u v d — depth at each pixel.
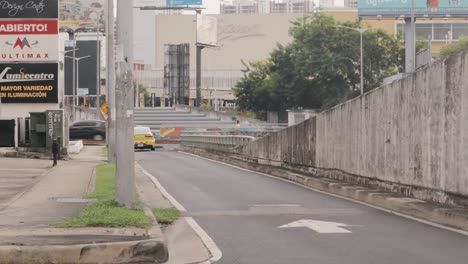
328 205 18.25
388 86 18.97
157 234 11.83
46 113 36.09
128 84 14.96
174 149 59.28
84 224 12.84
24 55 38.12
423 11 97.56
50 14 38.25
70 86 101.44
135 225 12.80
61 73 42.41
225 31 181.62
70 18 107.19
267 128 80.56
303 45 91.00
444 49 85.00
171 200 19.55
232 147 39.47
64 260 10.51
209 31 132.12
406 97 17.80
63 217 14.36
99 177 24.41
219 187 23.52
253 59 179.25
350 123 21.97
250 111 106.81
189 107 111.00
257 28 180.12
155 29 186.50
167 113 107.81
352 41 87.81
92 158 38.44
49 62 38.31
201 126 91.81
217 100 161.88
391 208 17.12
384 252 11.41
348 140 22.16
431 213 15.09
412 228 14.03
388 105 18.97
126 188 15.09
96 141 62.97
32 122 36.25
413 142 17.41
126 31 14.88
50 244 10.73
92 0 107.88
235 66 180.25
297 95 92.69
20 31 38.12
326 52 88.19
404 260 10.72
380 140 19.56
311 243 12.39
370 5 97.69
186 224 14.95
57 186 21.70
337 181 22.73
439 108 15.95
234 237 13.19
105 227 12.62
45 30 38.28
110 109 33.06
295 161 28.14
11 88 38.19
